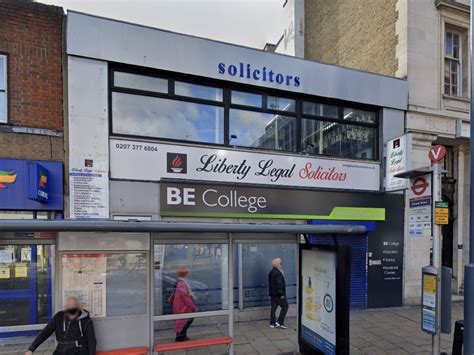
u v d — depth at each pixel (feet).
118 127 23.24
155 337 17.85
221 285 18.89
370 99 30.14
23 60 21.27
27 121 21.12
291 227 14.87
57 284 14.79
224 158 25.36
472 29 13.76
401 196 30.04
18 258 19.57
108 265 15.38
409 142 27.43
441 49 32.30
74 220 12.47
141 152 23.16
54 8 22.09
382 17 34.45
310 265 17.52
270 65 27.17
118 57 22.81
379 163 30.35
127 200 22.61
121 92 23.47
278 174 26.89
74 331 13.42
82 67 22.03
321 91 28.76
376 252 28.99
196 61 24.91
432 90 31.73
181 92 25.18
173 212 23.52
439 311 16.02
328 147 29.53
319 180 28.19
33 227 11.87
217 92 26.25
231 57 25.93
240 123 26.76
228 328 17.52
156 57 23.80
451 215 35.09
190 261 19.06
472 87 13.52
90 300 15.06
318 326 16.61
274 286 23.22
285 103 28.37
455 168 35.22
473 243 12.80
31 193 19.79
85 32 22.03
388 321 24.81
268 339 20.74
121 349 15.16
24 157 20.85
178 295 18.69
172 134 24.64
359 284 28.45
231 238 17.26
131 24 23.17
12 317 19.29
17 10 21.30
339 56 42.55
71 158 21.45
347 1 40.78
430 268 16.37
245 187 25.55
